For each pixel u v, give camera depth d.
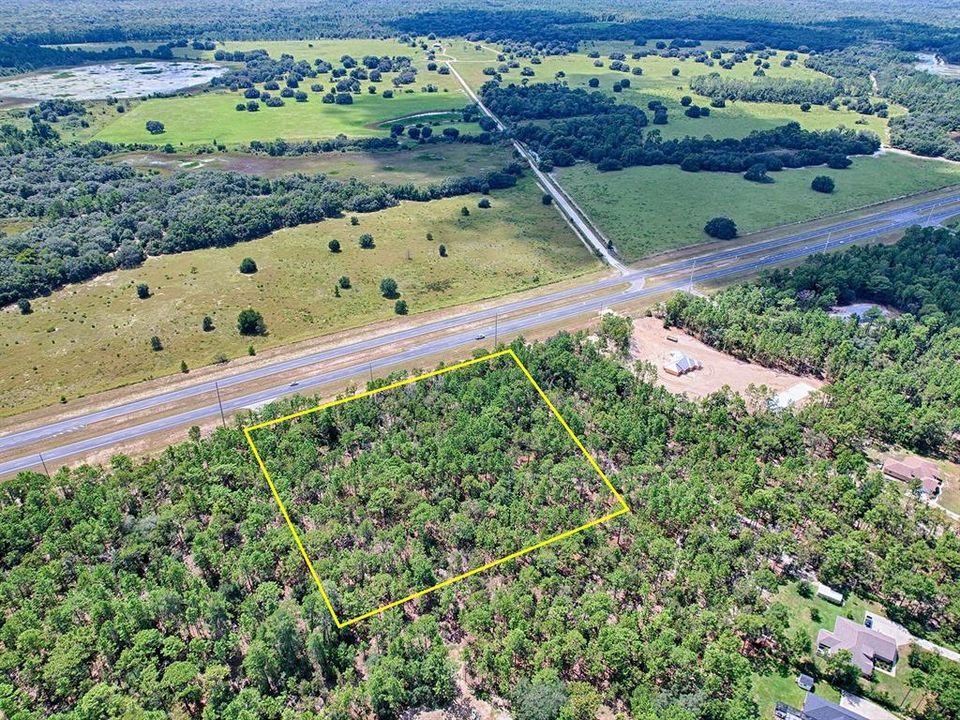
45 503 109.12
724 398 132.50
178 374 150.75
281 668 85.12
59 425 134.50
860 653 88.25
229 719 77.75
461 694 85.19
